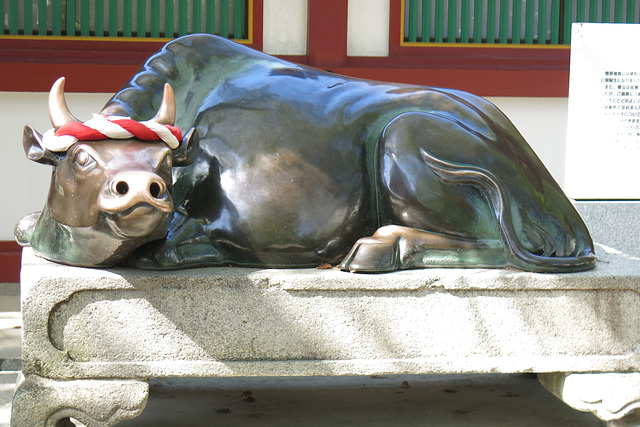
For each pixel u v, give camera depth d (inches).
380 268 122.0
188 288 118.0
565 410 146.5
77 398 117.0
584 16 275.7
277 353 120.3
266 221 124.3
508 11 275.3
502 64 274.4
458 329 123.0
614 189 189.9
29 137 115.1
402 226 127.8
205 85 134.1
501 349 124.0
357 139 131.2
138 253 120.5
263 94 131.1
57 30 262.1
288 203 125.0
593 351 125.6
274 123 128.0
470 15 277.7
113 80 260.2
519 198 129.2
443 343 123.0
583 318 125.0
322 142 128.4
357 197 128.6
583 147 189.9
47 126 265.1
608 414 126.3
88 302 116.8
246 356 119.9
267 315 119.8
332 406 147.6
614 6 276.4
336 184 127.3
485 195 128.6
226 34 270.5
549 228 131.4
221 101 130.8
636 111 189.3
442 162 126.5
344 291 120.6
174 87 132.6
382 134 130.1
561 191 136.6
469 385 161.3
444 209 127.3
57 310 116.3
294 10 271.4
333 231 126.8
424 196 126.7
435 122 129.3
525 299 123.7
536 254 128.9
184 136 118.0
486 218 128.8
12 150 264.8
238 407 146.4
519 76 271.9
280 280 119.3
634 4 276.2
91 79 259.8
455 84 271.0
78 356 117.3
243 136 127.1
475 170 126.4
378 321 121.7
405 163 127.1
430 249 126.6
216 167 126.4
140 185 103.0
